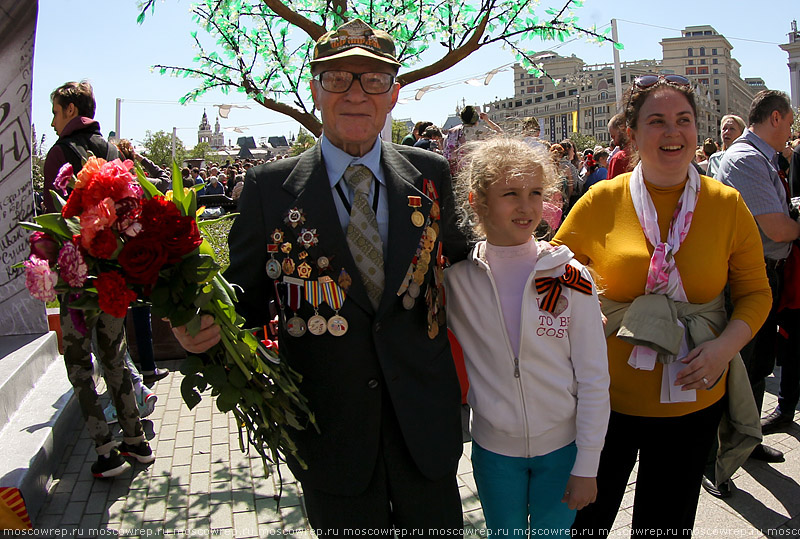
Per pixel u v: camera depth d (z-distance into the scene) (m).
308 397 1.85
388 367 1.81
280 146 102.31
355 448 1.82
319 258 1.80
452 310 2.14
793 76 71.44
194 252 1.66
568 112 100.88
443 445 1.88
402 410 1.82
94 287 1.65
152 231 1.57
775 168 3.45
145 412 4.03
